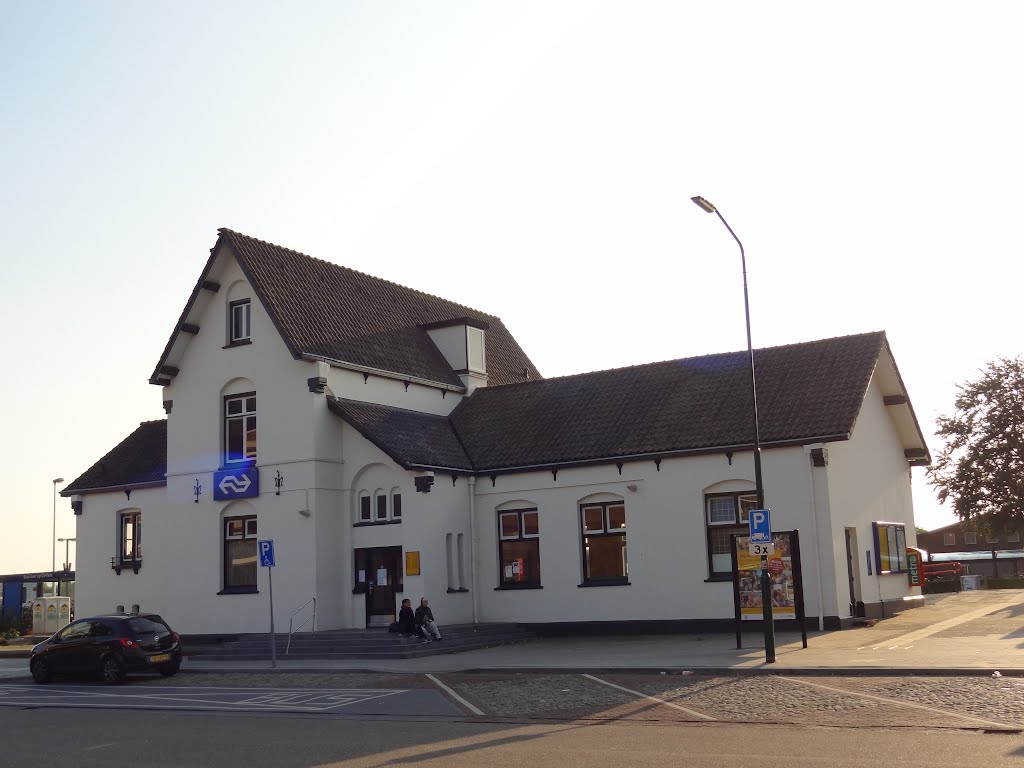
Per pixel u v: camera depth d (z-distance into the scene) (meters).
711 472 28.31
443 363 36.81
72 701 20.30
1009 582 50.16
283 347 31.56
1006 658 18.44
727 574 28.05
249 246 32.88
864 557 29.50
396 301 37.88
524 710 15.92
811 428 27.08
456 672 21.56
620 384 33.19
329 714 16.56
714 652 22.47
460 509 31.33
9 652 34.41
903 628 26.02
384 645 26.72
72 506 38.00
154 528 36.19
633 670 19.97
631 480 29.50
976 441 54.75
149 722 16.56
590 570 30.17
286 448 31.08
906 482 34.91
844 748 11.47
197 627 32.16
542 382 35.31
